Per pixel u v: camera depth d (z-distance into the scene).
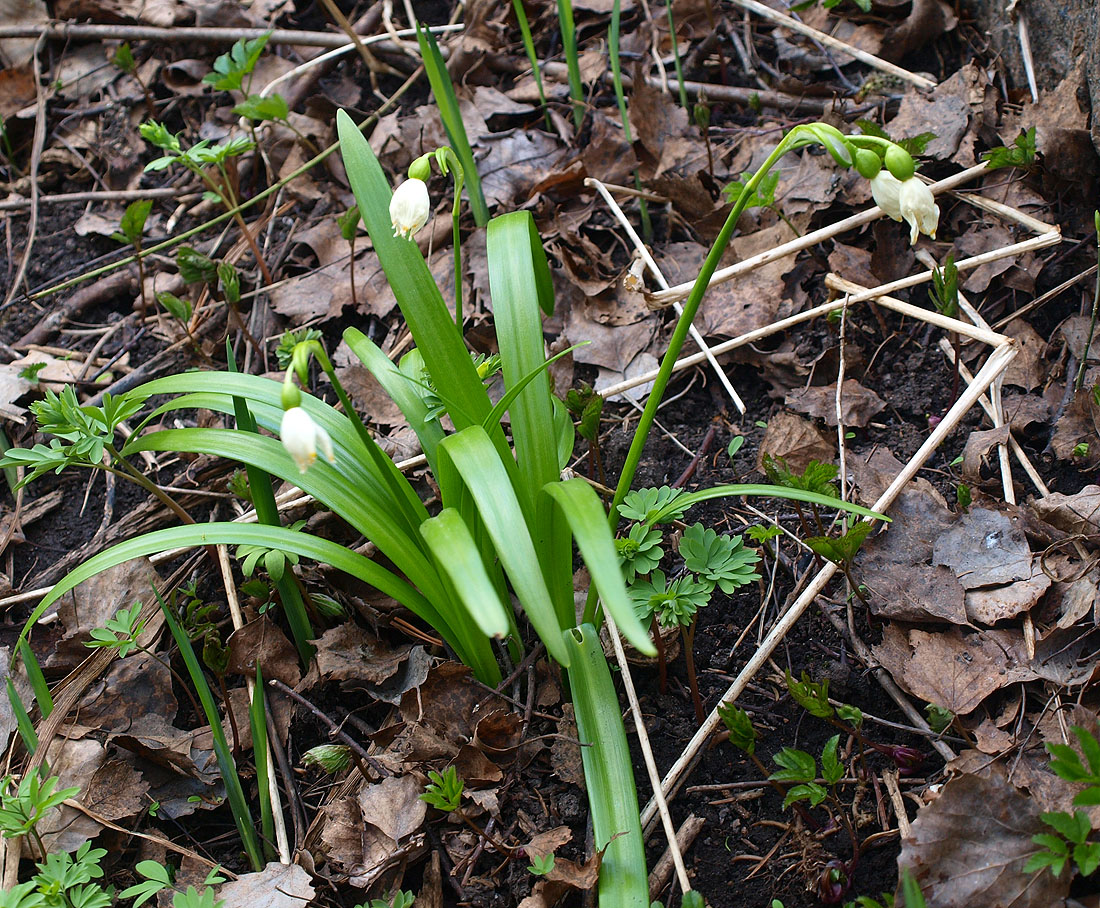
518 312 0.67
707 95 0.89
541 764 0.68
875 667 0.68
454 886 0.65
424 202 0.63
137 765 0.69
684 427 0.78
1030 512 0.70
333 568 0.73
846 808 0.65
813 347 0.79
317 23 1.00
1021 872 0.61
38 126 0.94
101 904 0.62
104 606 0.74
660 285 0.80
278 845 0.67
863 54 0.86
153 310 0.86
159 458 0.80
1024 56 0.82
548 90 0.91
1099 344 0.75
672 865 0.65
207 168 0.91
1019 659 0.67
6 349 0.85
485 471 0.61
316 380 0.81
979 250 0.79
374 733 0.68
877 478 0.73
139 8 1.00
